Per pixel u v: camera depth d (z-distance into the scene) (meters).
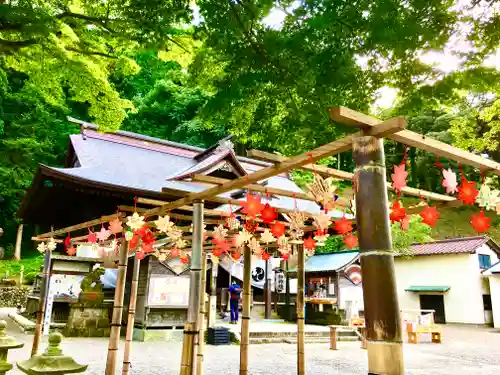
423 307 24.28
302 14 4.87
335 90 4.99
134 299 7.14
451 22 4.54
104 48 8.64
